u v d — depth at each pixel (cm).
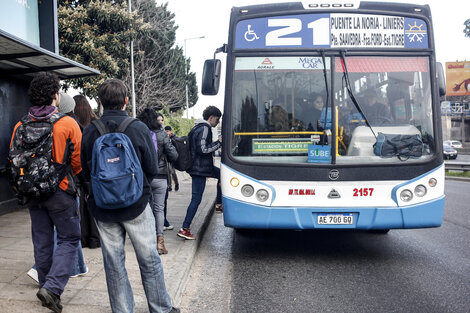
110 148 304
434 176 533
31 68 776
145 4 2866
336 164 529
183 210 903
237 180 534
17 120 821
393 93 544
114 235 322
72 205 364
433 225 531
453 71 5247
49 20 891
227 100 546
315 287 468
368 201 527
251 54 550
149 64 2948
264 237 716
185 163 597
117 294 324
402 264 553
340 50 546
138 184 308
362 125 537
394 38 552
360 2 552
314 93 543
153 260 330
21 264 468
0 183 769
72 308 363
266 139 540
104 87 330
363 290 457
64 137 353
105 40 2109
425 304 416
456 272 518
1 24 761
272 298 436
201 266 550
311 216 526
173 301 400
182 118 2383
